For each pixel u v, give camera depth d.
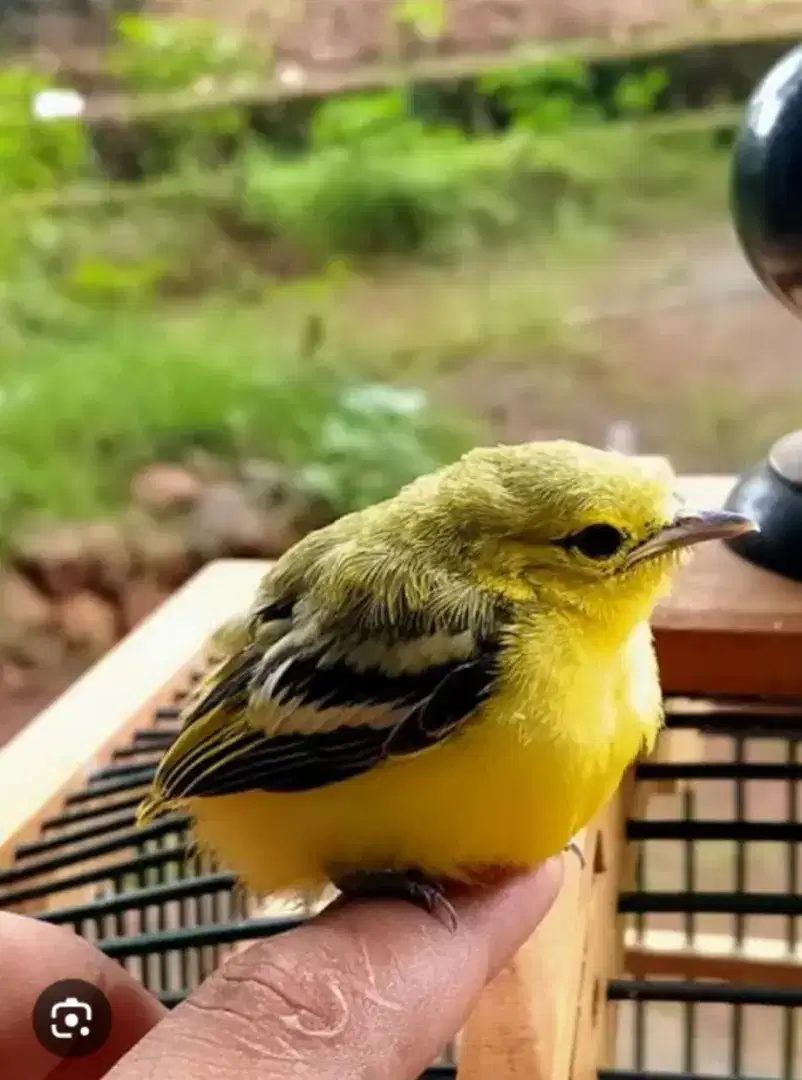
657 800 0.41
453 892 0.21
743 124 0.26
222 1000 0.19
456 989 0.19
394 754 0.20
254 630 0.22
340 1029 0.18
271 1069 0.18
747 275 0.50
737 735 0.27
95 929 0.30
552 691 0.20
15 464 0.53
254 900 0.30
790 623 0.25
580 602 0.20
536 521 0.20
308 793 0.20
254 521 0.50
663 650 0.26
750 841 0.26
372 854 0.20
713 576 0.27
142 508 0.52
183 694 0.31
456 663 0.20
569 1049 0.20
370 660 0.20
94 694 0.31
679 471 0.42
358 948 0.19
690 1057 0.30
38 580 0.51
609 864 0.25
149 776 0.28
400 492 0.22
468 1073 0.18
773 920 0.39
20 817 0.27
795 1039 0.37
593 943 0.23
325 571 0.21
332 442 0.51
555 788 0.20
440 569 0.20
